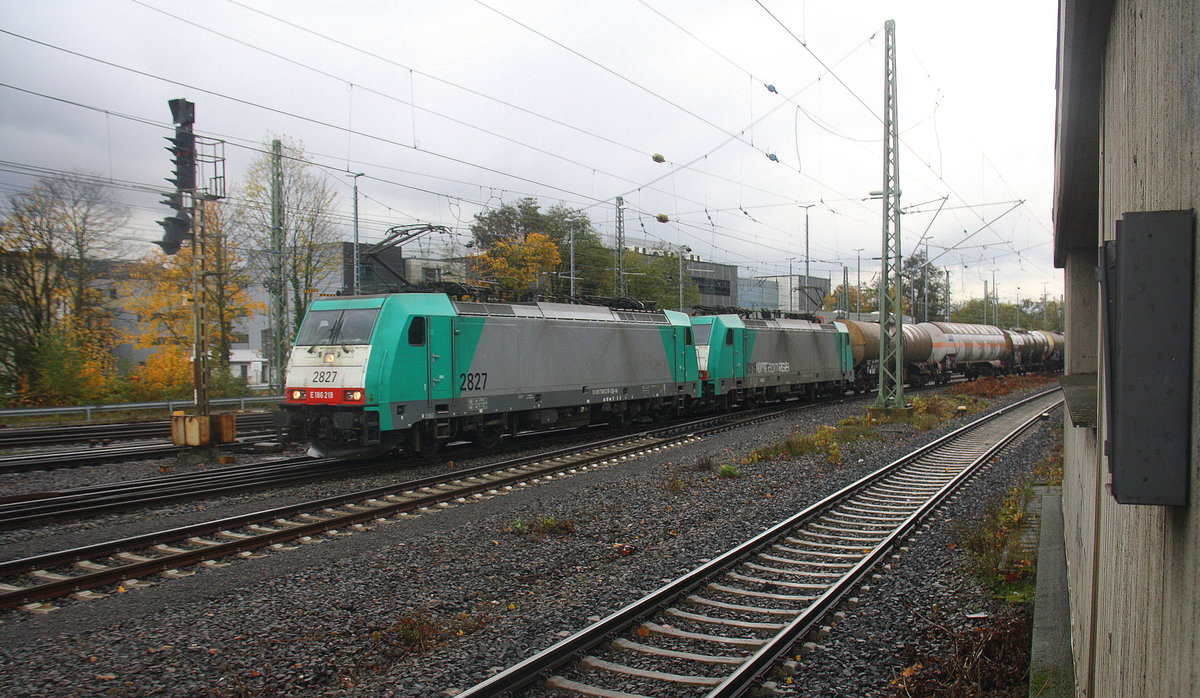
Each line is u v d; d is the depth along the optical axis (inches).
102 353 1163.9
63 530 392.5
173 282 1234.6
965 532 387.2
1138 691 104.5
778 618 277.4
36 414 908.0
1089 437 204.5
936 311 3117.6
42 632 256.7
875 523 427.5
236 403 1111.0
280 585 306.7
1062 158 232.1
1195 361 81.7
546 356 717.3
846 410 1111.6
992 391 1473.9
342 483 523.5
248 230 1261.1
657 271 1900.8
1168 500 84.5
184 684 219.5
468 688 216.8
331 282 1429.6
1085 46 157.2
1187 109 82.4
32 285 1122.7
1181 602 80.5
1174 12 86.0
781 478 557.0
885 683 224.4
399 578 317.1
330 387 570.3
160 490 477.7
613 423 872.9
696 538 386.0
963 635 255.3
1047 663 224.8
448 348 611.5
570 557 351.6
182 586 305.4
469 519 422.3
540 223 1854.1
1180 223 84.4
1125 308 88.3
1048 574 305.0
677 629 264.7
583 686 217.5
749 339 1084.5
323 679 224.7
